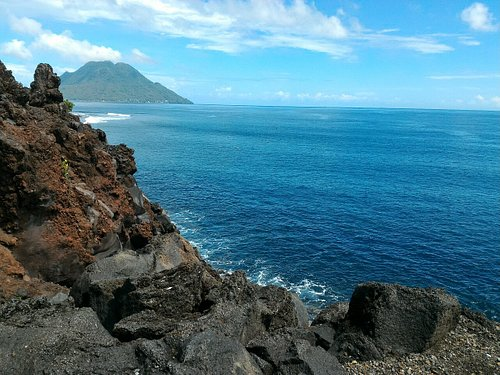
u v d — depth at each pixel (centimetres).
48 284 1891
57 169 2170
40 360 1088
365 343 1448
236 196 5612
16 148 1934
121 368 1073
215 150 10238
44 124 2583
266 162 8656
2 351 1094
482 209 5419
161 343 1162
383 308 1509
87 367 1070
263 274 3366
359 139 14462
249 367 1133
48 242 2038
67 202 2158
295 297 1972
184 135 13675
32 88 2936
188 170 7256
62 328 1213
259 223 4531
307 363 1208
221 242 3962
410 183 6975
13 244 1961
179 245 2358
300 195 5831
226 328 1296
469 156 10544
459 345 1516
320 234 4275
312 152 10638
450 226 4675
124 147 3250
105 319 1530
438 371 1370
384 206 5422
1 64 2636
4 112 2284
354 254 3816
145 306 1403
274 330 1530
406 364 1395
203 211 4872
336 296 3089
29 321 1263
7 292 1725
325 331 1575
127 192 2942
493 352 1490
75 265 2103
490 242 4216
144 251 1986
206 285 1566
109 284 1580
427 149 11900
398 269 3559
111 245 2381
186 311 1455
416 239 4238
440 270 3569
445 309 1491
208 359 1085
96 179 2683
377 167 8569
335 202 5538
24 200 1984
